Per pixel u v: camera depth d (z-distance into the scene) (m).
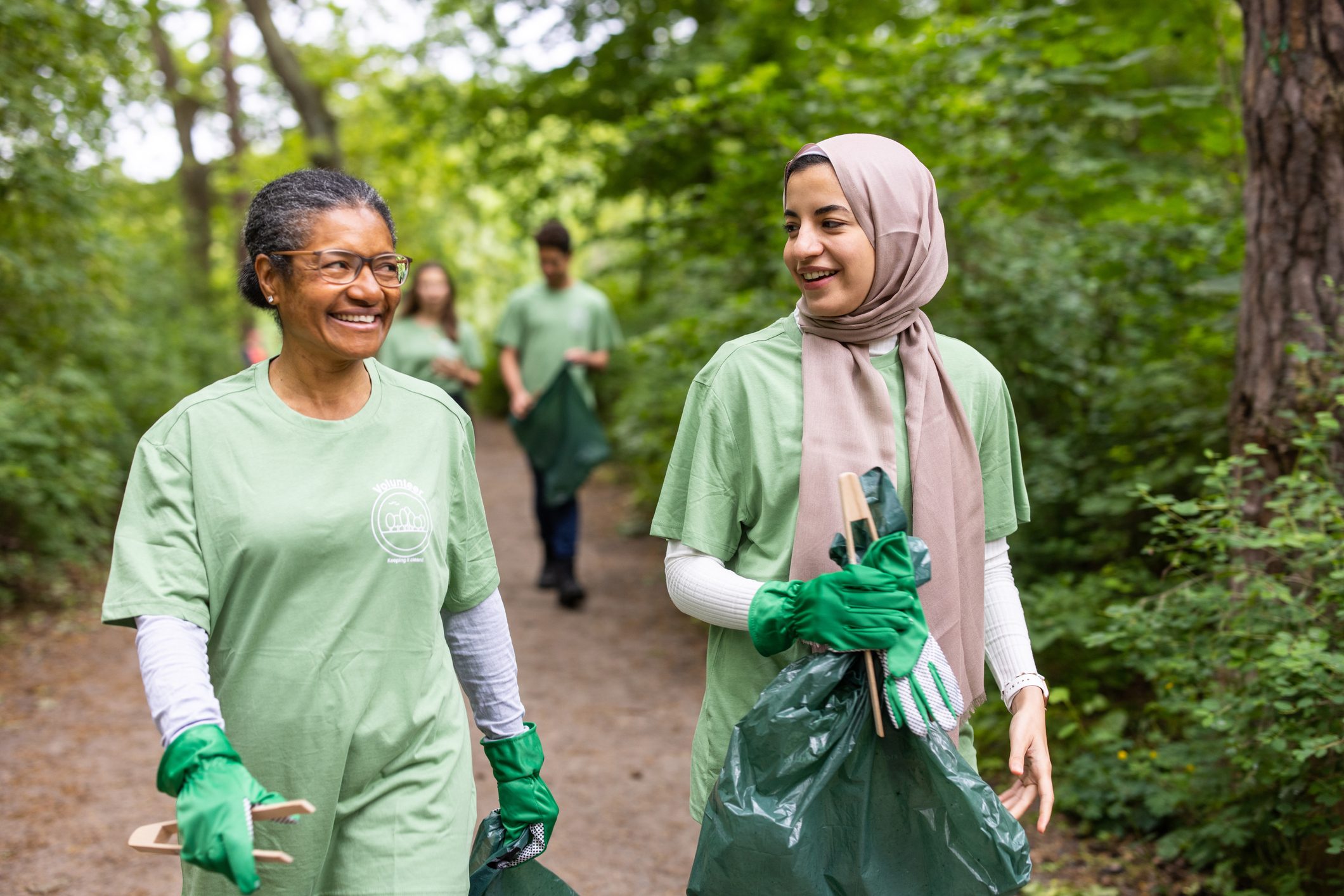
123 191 8.77
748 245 5.91
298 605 1.74
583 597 6.72
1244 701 2.76
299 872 1.75
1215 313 4.64
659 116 6.21
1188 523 3.04
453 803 1.85
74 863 3.50
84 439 7.66
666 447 9.45
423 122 10.91
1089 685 4.09
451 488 1.92
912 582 1.78
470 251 22.56
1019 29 5.25
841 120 5.33
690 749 4.58
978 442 2.05
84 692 5.24
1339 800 2.62
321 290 1.73
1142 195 5.18
